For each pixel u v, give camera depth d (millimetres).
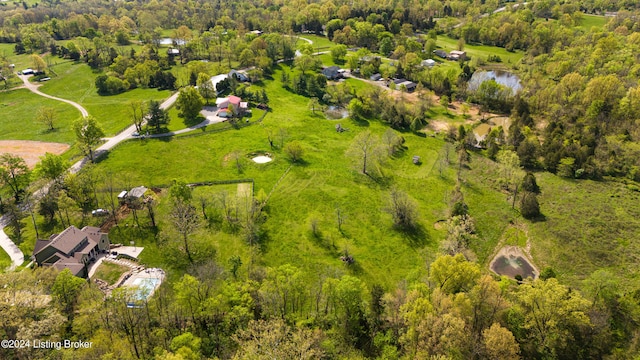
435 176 120375
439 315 61000
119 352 54188
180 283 65438
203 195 102750
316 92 179625
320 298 73812
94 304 61531
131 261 83812
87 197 101250
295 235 94312
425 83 193875
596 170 116875
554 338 63094
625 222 97250
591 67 173125
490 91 170000
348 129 149000
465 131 141875
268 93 176500
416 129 150250
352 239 94125
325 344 59719
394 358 60500
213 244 89750
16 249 85375
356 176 118750
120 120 148000
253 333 56625
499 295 65188
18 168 107250
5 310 55719
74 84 187750
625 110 139875
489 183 116562
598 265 86250
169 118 143875
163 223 94875
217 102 154750
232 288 67500
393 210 101562
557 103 157250
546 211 102688
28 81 189500
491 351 56906
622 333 67562
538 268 86562
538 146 127938
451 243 87125
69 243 80625
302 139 138750
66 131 142125
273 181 113938
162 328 62625
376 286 72125
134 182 109688
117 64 194125
